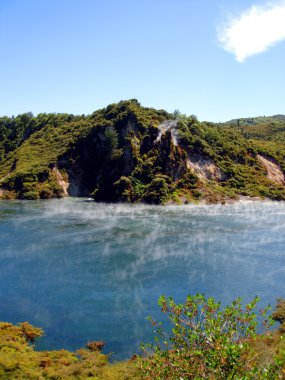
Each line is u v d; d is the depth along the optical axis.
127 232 55.56
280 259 40.69
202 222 64.19
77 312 27.20
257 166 115.62
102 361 20.06
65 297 30.03
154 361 10.05
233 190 101.75
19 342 22.23
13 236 53.03
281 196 101.44
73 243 48.66
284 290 31.42
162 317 26.20
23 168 124.81
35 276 35.25
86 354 21.00
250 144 126.88
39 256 42.34
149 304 28.48
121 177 101.00
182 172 102.50
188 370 9.42
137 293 30.75
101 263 39.47
